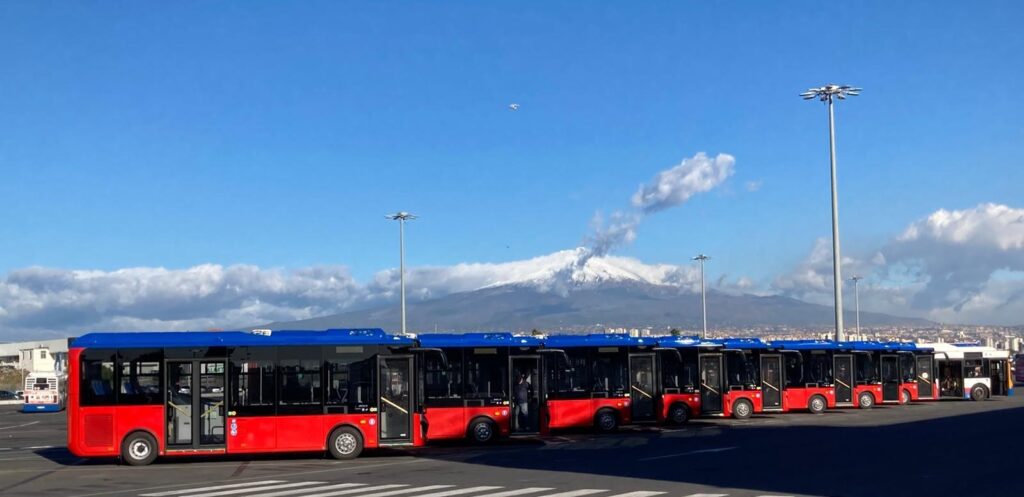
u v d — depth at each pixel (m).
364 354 28.02
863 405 46.97
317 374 27.70
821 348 45.41
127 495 19.73
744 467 22.97
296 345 27.73
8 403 82.75
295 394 27.52
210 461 27.72
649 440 32.00
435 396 31.77
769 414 45.03
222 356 27.28
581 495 18.42
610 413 35.62
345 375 27.86
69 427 26.61
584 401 35.47
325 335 28.17
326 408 27.56
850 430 34.34
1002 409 45.94
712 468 22.88
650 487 19.48
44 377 69.44
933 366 51.03
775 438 31.36
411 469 24.25
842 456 25.14
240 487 20.86
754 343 42.81
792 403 44.03
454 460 26.70
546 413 32.91
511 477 21.81
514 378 32.81
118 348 26.94
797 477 20.84
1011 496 17.55
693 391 38.44
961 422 37.38
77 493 20.20
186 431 26.86
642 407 36.62
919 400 53.91
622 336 37.16
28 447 34.19
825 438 30.92
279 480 22.20
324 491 19.88
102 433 26.53
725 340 43.19
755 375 41.97
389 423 27.92
